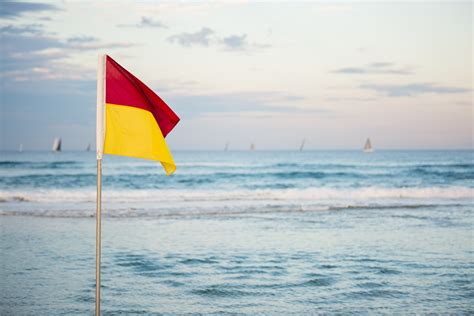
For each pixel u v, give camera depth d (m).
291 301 6.36
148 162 38.59
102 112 4.43
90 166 37.22
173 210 14.90
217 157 66.31
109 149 4.52
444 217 14.08
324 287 7.00
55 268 8.00
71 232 11.29
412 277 7.54
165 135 4.85
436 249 9.55
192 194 20.53
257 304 6.24
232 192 20.95
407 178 29.22
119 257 8.80
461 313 5.97
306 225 12.47
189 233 11.23
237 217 13.98
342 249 9.52
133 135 4.57
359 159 56.34
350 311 5.99
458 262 8.51
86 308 6.08
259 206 16.09
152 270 7.91
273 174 30.92
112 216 13.98
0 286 6.98
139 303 6.27
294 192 20.34
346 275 7.63
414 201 18.30
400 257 8.86
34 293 6.67
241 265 8.25
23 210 14.80
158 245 9.86
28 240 10.32
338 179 29.33
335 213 14.95
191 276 7.54
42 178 28.11
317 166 39.72
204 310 6.00
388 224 12.68
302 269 7.99
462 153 78.44
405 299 6.48
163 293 6.69
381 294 6.69
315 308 6.09
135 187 26.27
